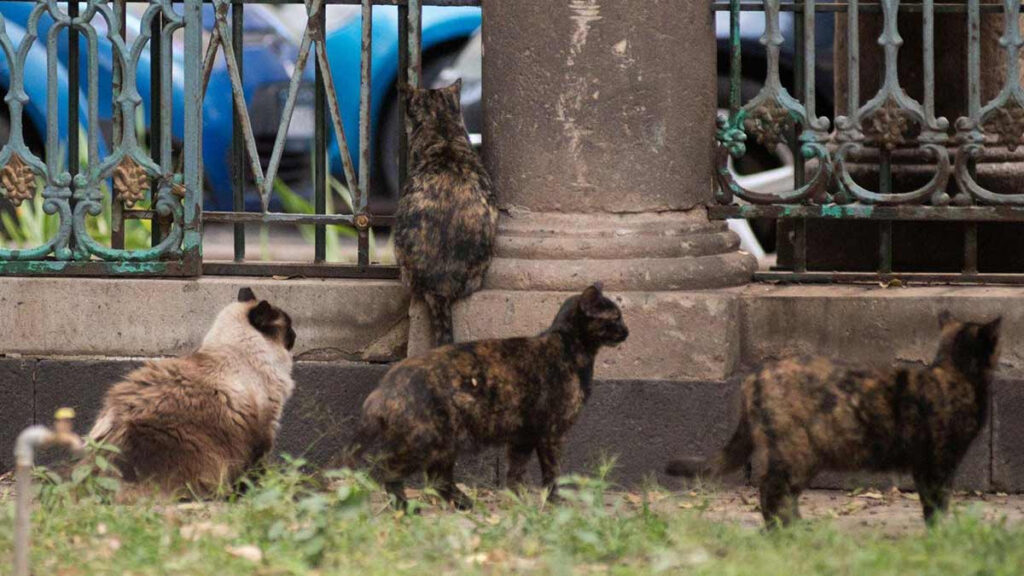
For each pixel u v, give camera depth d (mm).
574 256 12047
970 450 11922
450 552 9305
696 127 12344
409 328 12305
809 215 12414
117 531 9578
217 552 9070
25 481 8352
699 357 11883
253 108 19906
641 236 12086
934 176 12414
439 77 19688
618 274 11969
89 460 10664
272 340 11297
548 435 10914
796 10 12336
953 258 13328
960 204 12242
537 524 9930
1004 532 9367
